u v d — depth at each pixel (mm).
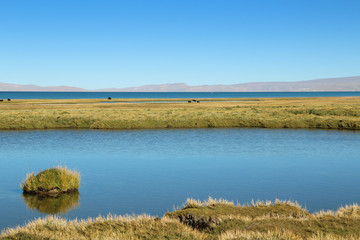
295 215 12688
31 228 11195
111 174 21734
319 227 10906
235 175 21484
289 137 39938
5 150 30859
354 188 18328
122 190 18172
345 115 61625
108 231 10984
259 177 20938
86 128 49781
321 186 18844
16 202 16203
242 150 31062
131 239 10211
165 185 19047
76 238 10156
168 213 13141
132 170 22891
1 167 23719
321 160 26375
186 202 15984
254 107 83688
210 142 36000
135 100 144250
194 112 67125
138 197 16922
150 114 61875
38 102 118125
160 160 26391
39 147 32594
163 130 47438
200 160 26359
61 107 85375
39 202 16266
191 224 12180
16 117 55281
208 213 12555
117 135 41750
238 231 10305
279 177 20875
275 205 13945
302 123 52062
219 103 109938
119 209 15078
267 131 46281
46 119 53406
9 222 13469
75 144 34625
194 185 19125
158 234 10633
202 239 10422
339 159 26766
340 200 16266
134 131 46156
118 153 29438
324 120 52812
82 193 17656
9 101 122812
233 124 53094
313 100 131875
